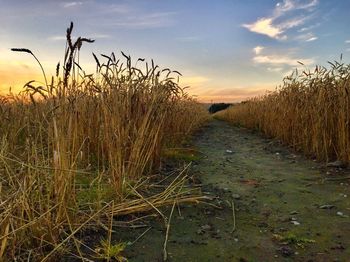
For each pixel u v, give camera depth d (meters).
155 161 4.70
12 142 3.86
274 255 2.59
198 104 15.13
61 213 2.54
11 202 2.27
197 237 2.85
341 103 5.80
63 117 2.79
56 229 2.39
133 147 3.98
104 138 4.18
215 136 11.36
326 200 3.91
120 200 3.27
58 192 2.53
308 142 6.89
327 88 6.41
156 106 4.47
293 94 8.21
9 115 4.86
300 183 4.71
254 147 8.48
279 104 9.55
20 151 3.81
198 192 4.11
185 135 8.61
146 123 4.40
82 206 3.06
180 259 2.47
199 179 4.84
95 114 4.45
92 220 2.83
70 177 2.63
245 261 2.49
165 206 3.50
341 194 4.13
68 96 3.02
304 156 6.81
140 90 4.47
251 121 14.47
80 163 4.03
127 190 3.50
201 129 14.23
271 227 3.12
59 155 2.53
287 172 5.43
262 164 6.16
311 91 7.08
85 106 4.45
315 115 6.48
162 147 5.42
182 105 8.45
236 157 6.91
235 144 9.14
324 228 3.09
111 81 4.28
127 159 4.09
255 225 3.16
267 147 8.33
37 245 2.31
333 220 3.28
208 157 6.78
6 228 2.01
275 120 10.06
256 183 4.71
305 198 4.00
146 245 2.65
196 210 3.48
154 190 3.97
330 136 6.00
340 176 5.02
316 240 2.84
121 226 2.91
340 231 3.02
